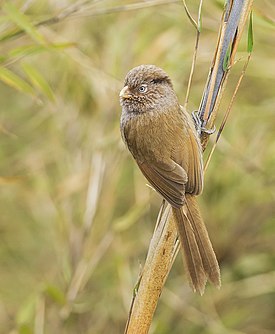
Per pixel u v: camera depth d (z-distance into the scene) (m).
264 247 12.98
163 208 7.72
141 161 8.31
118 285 12.35
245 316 12.60
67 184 11.85
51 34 11.19
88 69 11.31
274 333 12.70
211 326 11.98
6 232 13.31
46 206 12.66
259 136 12.19
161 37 11.47
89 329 12.33
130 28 11.63
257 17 9.23
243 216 12.96
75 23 11.94
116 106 12.20
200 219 7.60
